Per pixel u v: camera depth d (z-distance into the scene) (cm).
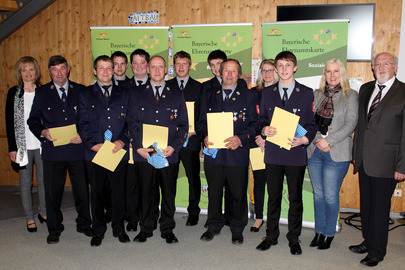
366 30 379
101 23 455
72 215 375
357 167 272
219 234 320
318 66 339
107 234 319
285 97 273
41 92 295
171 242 297
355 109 270
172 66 416
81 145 299
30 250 286
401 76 376
